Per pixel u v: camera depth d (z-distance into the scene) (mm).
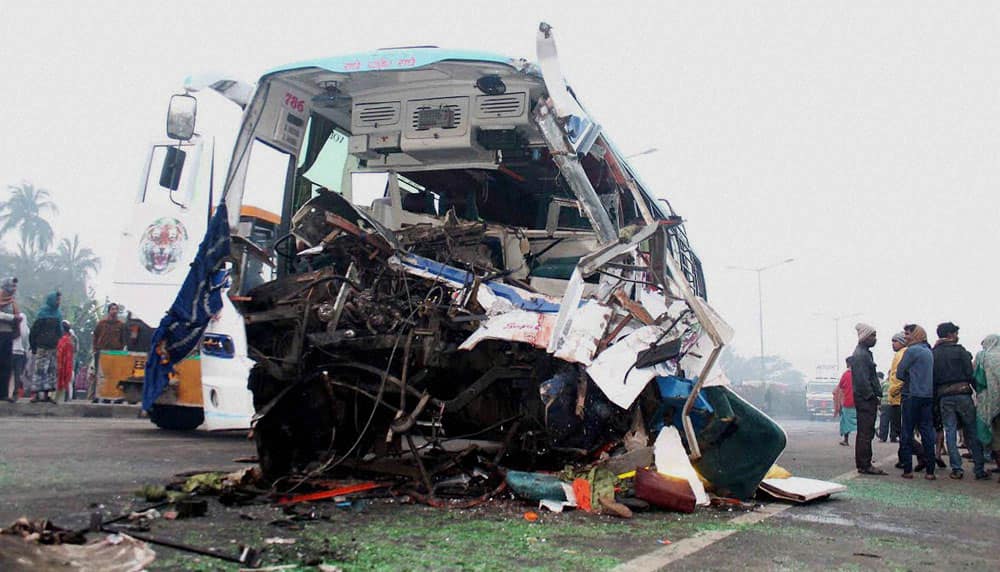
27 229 62719
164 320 4887
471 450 6051
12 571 2797
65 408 13109
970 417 8727
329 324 5441
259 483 5402
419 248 6312
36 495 4828
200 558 3367
